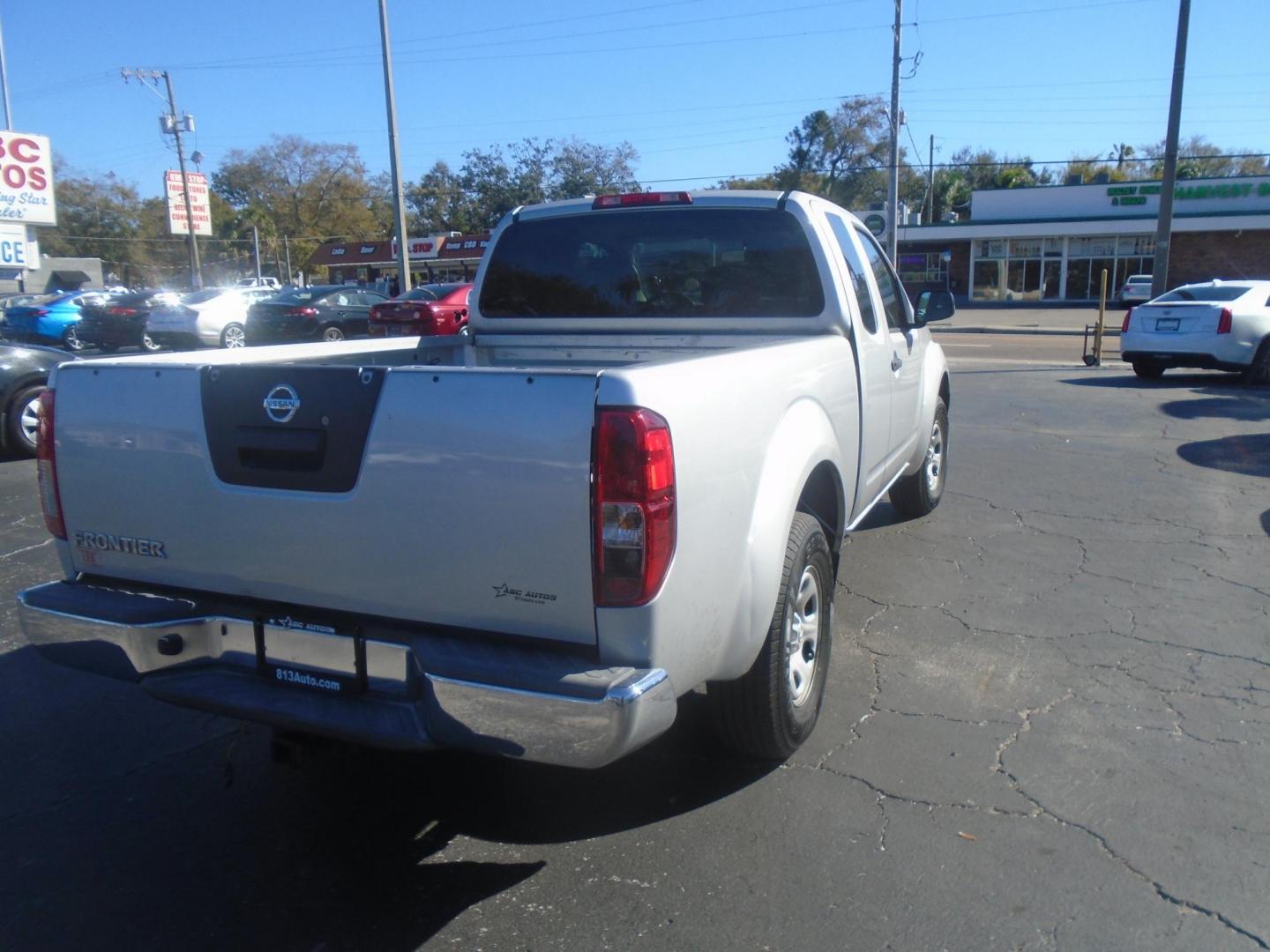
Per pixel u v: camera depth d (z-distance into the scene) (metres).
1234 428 10.20
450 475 2.67
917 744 3.83
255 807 3.54
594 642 2.62
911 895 2.95
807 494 4.00
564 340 5.02
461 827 3.38
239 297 24.94
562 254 4.96
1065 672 4.45
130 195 86.06
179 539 3.10
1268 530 6.53
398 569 2.77
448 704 2.67
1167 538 6.39
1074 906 2.88
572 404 2.56
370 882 3.09
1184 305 13.58
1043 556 6.05
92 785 3.70
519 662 2.63
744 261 4.61
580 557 2.57
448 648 2.72
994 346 23.75
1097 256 45.91
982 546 6.27
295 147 80.69
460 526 2.68
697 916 2.88
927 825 3.30
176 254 87.19
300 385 2.84
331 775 3.75
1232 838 3.19
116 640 3.12
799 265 4.50
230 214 83.56
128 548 3.21
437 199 66.75
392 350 4.85
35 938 2.84
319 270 81.62
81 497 3.27
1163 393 12.82
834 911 2.89
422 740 2.74
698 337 4.71
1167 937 2.75
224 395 2.96
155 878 3.13
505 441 2.61
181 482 3.05
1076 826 3.27
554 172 49.91
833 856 3.15
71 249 81.94
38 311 24.78
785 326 4.55
